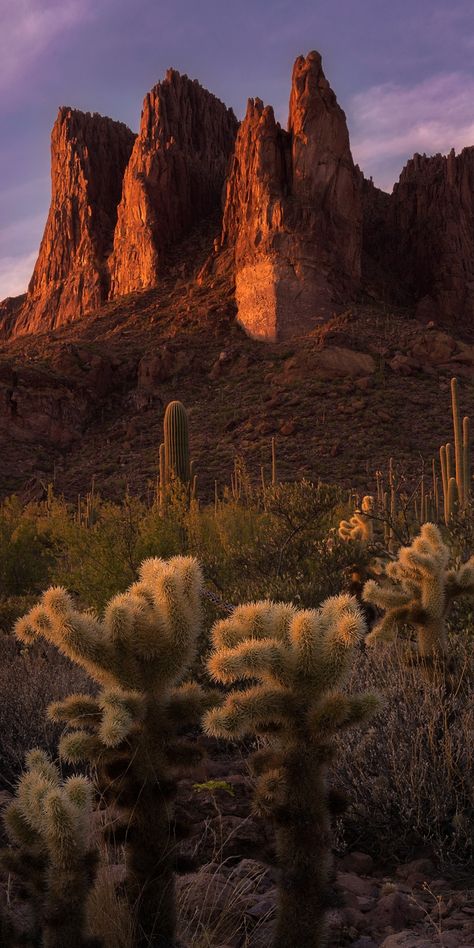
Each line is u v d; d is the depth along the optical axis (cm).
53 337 13112
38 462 9044
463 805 377
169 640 250
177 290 13575
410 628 581
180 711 252
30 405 9644
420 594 487
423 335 9056
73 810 207
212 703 257
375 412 7931
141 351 11019
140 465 8300
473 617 582
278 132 11706
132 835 246
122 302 13925
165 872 246
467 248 13775
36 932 217
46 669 607
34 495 7606
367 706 242
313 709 245
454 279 13325
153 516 1126
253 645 245
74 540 1088
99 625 256
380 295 11956
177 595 252
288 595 753
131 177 15762
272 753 251
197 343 10775
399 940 278
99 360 10431
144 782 245
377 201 16488
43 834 208
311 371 8862
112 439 9344
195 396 9544
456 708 440
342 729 243
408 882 342
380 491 1045
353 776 402
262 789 242
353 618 245
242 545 967
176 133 16538
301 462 7138
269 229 11025
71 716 255
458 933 286
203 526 1195
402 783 388
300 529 877
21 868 218
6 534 1841
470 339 12569
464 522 732
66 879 207
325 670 246
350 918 298
